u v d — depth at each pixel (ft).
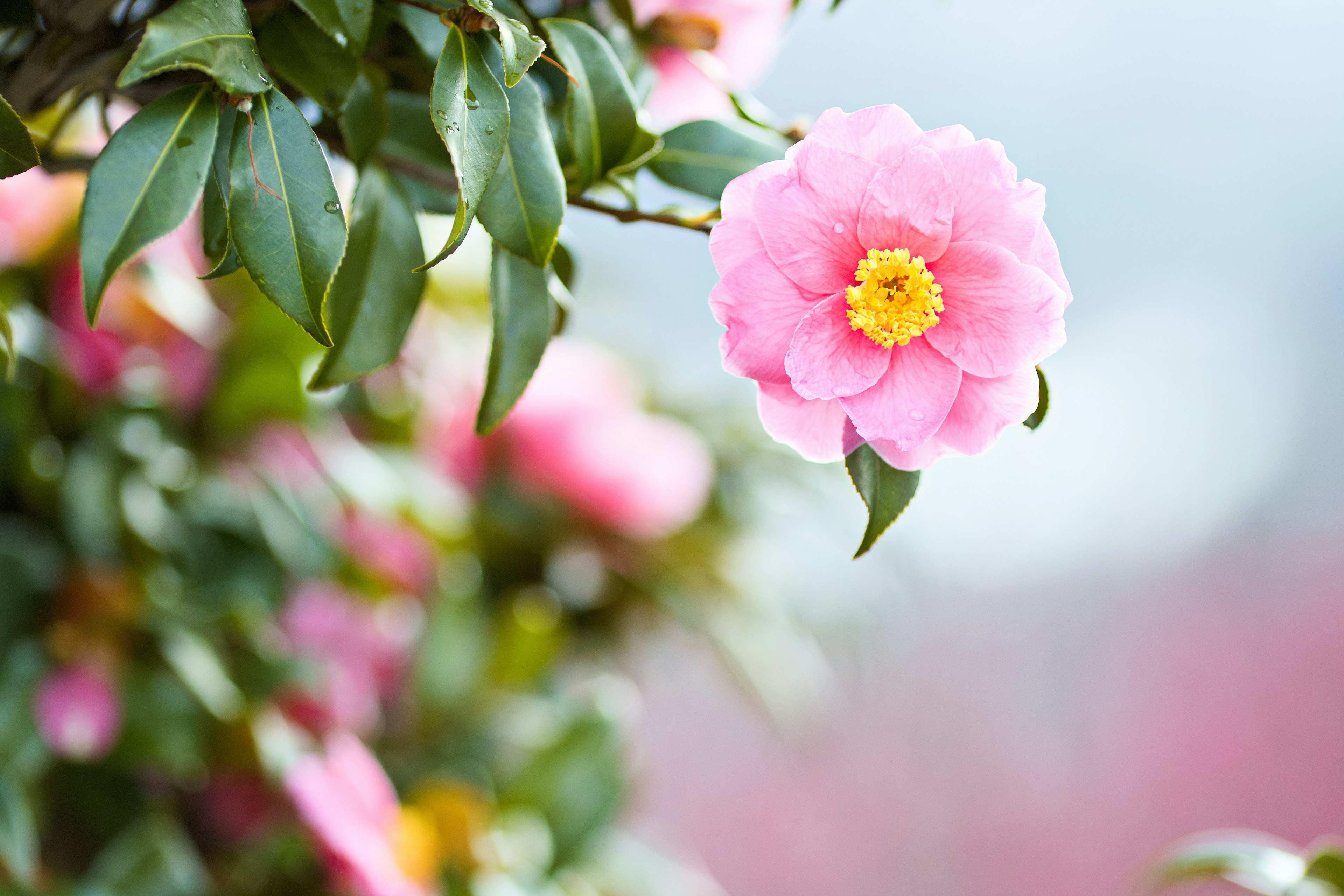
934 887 12.50
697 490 6.16
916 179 3.02
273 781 4.38
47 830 4.40
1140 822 12.37
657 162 3.29
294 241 2.95
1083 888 12.28
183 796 4.60
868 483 3.09
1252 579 12.77
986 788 12.69
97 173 2.92
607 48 3.16
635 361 7.33
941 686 12.75
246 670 4.58
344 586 5.19
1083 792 12.63
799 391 3.03
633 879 6.24
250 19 3.12
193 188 2.94
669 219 3.19
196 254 4.68
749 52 3.51
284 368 4.75
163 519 4.59
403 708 5.56
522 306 3.19
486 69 2.96
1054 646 12.87
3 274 4.30
